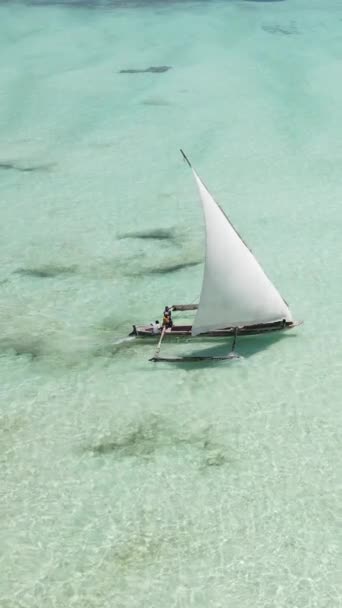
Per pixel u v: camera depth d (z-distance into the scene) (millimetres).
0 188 57719
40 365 35219
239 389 32938
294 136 68625
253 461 28656
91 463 28703
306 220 50688
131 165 62406
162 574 23703
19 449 29500
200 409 31734
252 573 23672
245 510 26234
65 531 25469
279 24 118688
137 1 139625
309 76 88688
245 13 127375
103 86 85938
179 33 113438
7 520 25953
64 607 22625
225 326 34719
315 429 30312
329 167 60812
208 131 70250
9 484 27641
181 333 36562
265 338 36812
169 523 25750
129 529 25516
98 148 66500
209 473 28094
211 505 26516
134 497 26969
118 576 23656
